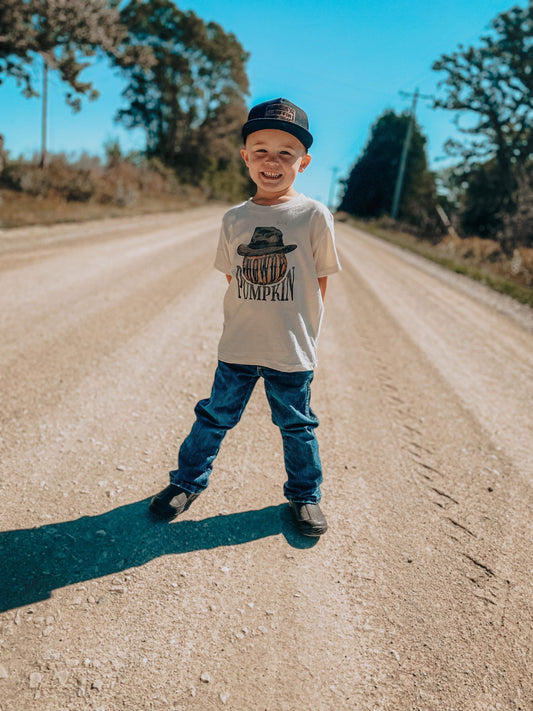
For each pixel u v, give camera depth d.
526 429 3.38
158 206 25.36
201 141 51.19
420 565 1.96
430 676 1.48
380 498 2.40
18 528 1.92
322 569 1.89
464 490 2.55
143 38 44.84
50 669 1.38
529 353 5.48
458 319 6.89
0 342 3.90
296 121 1.70
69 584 1.69
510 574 1.96
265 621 1.62
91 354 3.86
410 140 32.34
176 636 1.53
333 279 8.95
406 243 21.70
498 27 29.75
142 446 2.62
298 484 2.09
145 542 1.93
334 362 4.38
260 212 1.82
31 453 2.43
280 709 1.34
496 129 32.22
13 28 17.34
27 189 17.55
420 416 3.43
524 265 14.93
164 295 6.04
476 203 33.91
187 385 3.48
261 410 3.24
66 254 8.30
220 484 2.37
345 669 1.48
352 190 31.52
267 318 1.87
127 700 1.32
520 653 1.60
